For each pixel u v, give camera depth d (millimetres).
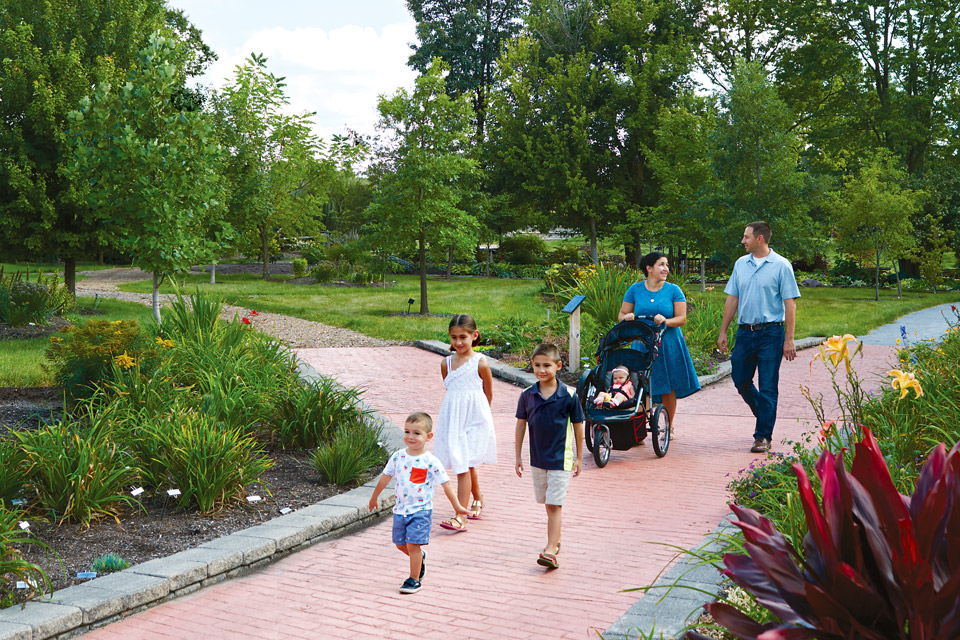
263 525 5992
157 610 4754
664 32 45938
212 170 16438
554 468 5312
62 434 6582
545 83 46188
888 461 5027
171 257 15625
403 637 4234
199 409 7930
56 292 19094
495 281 41094
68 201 20016
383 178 24438
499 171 47812
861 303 29500
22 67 19953
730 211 29484
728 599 3881
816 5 42094
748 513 2609
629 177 45719
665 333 8328
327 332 19562
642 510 6367
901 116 41219
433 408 10945
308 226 41375
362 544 5949
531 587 4887
